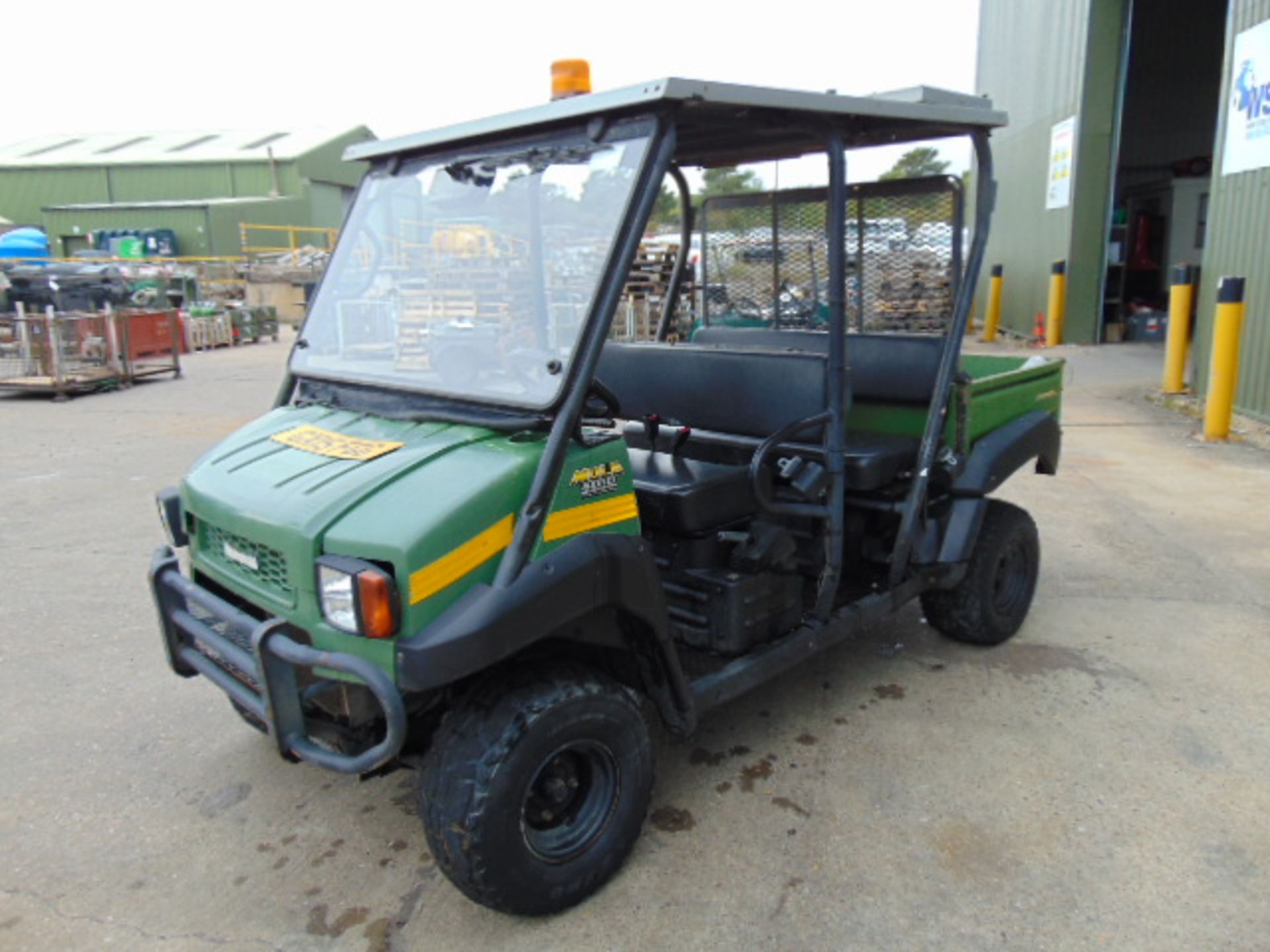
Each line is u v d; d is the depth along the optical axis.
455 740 2.47
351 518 2.42
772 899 2.71
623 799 2.74
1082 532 5.86
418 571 2.28
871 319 4.32
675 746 3.53
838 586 3.67
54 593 5.10
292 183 37.47
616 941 2.57
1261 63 8.29
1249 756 3.39
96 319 12.57
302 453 2.84
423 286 2.99
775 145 3.84
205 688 4.05
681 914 2.66
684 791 3.24
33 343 11.88
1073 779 3.27
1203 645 4.29
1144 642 4.34
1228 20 8.93
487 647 2.29
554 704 2.51
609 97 2.58
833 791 3.23
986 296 19.48
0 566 5.53
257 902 2.76
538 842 2.60
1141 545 5.60
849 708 3.79
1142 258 16.27
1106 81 13.41
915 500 3.70
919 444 3.92
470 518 2.36
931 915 2.63
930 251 4.10
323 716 2.77
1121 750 3.45
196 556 3.00
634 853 2.92
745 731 3.63
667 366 3.80
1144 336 14.68
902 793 3.21
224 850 2.99
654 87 2.48
